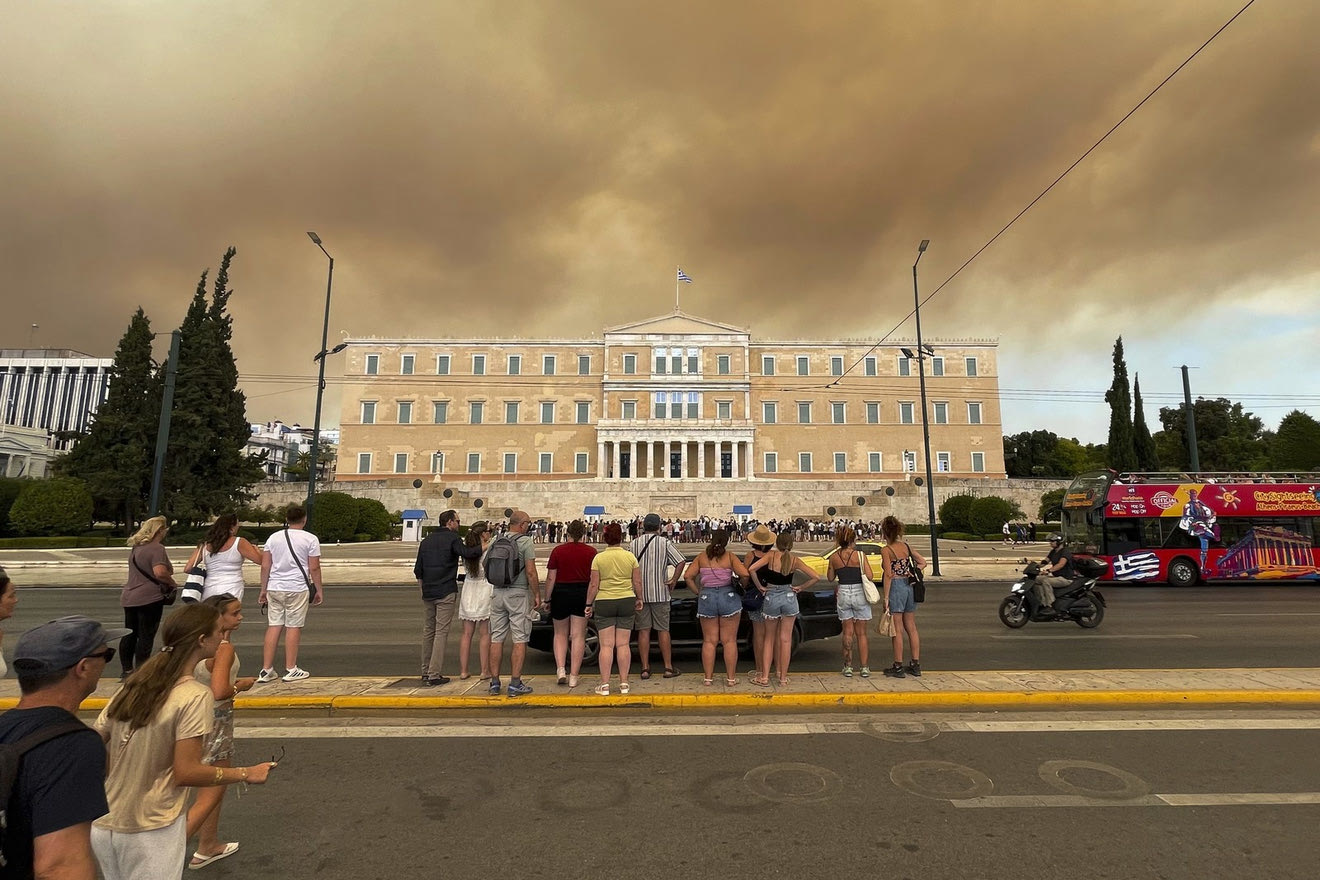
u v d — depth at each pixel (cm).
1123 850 439
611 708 761
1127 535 2348
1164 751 620
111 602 1873
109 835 304
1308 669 920
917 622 1454
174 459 4350
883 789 537
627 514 6606
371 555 3431
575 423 7988
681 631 1076
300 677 855
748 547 4516
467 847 445
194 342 4538
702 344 8050
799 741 653
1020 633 1298
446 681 841
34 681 255
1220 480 2388
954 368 8019
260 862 426
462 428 7919
